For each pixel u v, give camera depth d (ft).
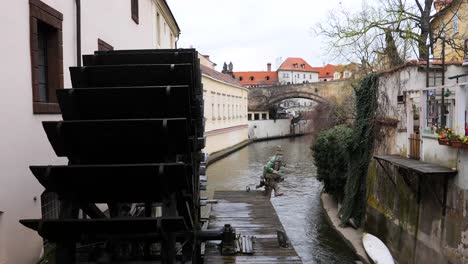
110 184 17.51
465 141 21.49
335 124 60.70
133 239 18.56
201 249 25.59
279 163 41.16
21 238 17.57
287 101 227.81
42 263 19.19
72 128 17.95
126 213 25.40
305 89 154.92
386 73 36.63
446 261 23.59
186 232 22.11
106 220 15.89
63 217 17.69
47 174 16.39
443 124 26.50
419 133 28.89
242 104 143.74
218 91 105.09
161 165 16.89
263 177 41.57
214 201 36.68
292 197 56.29
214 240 25.09
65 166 16.56
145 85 21.88
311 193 58.70
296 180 68.74
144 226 16.30
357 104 40.68
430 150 26.76
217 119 103.55
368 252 32.40
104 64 23.56
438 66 33.04
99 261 19.19
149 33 44.29
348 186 42.19
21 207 17.63
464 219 21.90
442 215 24.32
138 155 19.77
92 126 17.93
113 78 21.58
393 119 34.04
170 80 21.83
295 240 38.86
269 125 169.37
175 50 25.91
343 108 59.98
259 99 167.84
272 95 165.07
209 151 94.27
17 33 17.39
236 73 304.71
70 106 19.36
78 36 23.41
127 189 17.98
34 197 18.81
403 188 30.60
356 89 40.98
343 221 41.29
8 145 16.70
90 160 19.81
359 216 40.37
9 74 16.79
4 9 16.43
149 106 20.08
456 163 23.06
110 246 20.51
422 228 27.04
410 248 28.68
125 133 18.31
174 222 16.20
